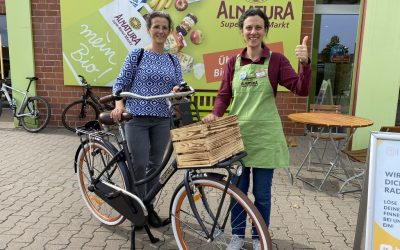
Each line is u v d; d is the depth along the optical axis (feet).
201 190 8.37
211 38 21.12
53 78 22.81
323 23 22.86
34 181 14.32
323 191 13.84
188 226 9.07
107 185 9.92
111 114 9.32
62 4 21.52
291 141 16.10
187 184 8.09
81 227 10.75
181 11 20.97
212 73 21.52
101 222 10.98
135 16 21.38
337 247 9.95
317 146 20.17
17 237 10.11
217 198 9.20
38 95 23.08
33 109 22.72
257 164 8.64
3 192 13.19
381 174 7.03
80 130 10.85
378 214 7.11
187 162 7.60
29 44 22.29
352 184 14.58
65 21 21.72
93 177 10.49
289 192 13.67
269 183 8.96
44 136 21.43
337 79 23.54
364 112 18.93
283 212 11.98
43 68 22.71
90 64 22.22
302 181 14.82
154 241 9.90
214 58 21.35
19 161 16.79
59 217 11.33
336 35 22.95
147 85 9.78
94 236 10.27
